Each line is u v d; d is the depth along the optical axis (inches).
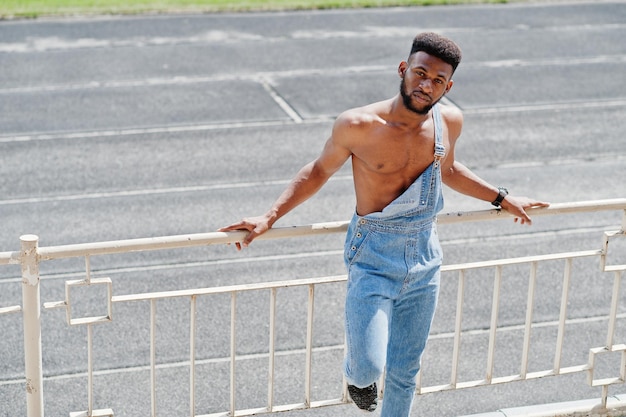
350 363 366.6
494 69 1534.2
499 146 1158.3
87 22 1758.1
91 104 1282.0
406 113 360.5
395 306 382.3
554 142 1181.1
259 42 1656.0
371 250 370.3
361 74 1471.5
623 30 1854.1
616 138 1209.4
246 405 577.6
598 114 1311.5
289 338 666.8
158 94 1337.4
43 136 1150.3
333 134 373.1
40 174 1019.3
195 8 1878.7
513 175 1058.1
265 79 1430.9
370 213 374.9
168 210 927.7
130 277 768.9
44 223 885.8
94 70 1449.3
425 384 603.2
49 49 1558.8
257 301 722.8
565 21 1916.8
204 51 1584.6
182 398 585.9
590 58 1633.9
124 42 1624.0
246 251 829.2
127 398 585.0
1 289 743.1
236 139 1158.3
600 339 673.6
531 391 599.2
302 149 1128.8
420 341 387.9
